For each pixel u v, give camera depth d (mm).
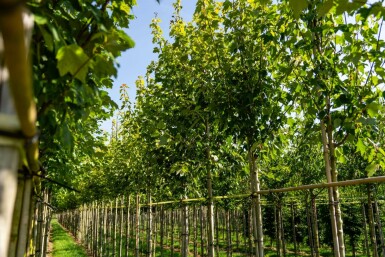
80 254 19422
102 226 15961
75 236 30625
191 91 6074
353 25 3861
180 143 6242
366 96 3875
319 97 4035
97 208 18344
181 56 5949
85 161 7766
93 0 2025
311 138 4672
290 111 4812
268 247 17656
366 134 4199
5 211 707
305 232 15008
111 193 13039
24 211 1694
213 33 5402
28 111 711
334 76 3947
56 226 45500
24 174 1630
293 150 9867
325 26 3824
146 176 9008
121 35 1752
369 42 3881
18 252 1689
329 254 15367
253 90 4699
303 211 14422
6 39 542
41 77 1769
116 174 11281
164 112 6695
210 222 6027
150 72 7590
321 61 3975
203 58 5695
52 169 5117
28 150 1284
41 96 1742
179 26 6473
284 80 4836
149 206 10047
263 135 4746
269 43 4715
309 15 3732
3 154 739
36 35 1652
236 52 5000
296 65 4637
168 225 18359
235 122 4812
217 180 6969
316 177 9859
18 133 759
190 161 6082
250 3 4977
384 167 4160
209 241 5980
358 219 12992
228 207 9594
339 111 4098
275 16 4414
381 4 1911
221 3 5957
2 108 763
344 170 9398
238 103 4809
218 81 5246
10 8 484
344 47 3965
